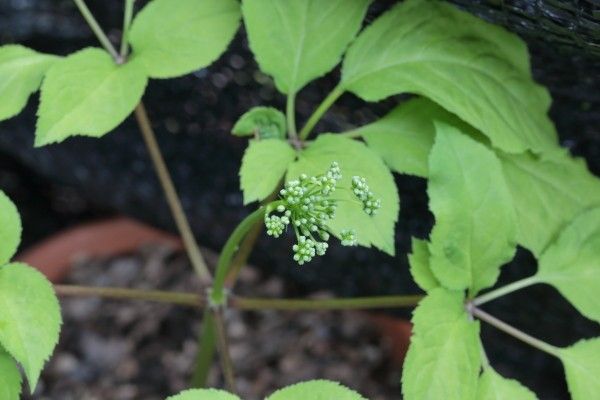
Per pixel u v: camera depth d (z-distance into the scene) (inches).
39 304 19.5
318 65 20.7
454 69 20.7
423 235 24.3
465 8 21.0
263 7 20.5
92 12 25.0
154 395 28.8
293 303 22.1
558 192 21.2
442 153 19.9
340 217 19.4
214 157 26.5
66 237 30.5
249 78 24.4
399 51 20.8
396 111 21.1
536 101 21.2
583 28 20.2
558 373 26.5
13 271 19.7
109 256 30.7
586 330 24.2
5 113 20.6
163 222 29.3
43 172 30.5
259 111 20.4
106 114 20.0
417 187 23.7
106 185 29.1
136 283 30.3
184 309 29.9
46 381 28.8
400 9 20.9
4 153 31.9
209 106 25.5
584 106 22.2
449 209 19.9
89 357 29.2
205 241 29.0
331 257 26.3
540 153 21.2
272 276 30.1
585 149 22.9
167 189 23.0
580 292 20.5
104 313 29.8
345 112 23.5
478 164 19.9
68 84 20.1
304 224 18.7
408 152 20.8
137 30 20.7
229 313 29.8
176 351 29.4
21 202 33.9
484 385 19.9
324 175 19.2
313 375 28.8
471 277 20.1
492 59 20.9
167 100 25.7
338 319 29.7
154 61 20.4
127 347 29.4
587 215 20.7
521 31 21.0
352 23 20.7
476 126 20.3
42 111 19.9
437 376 19.4
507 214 19.9
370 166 19.9
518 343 25.9
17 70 20.8
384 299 21.3
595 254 20.6
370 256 25.6
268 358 29.2
